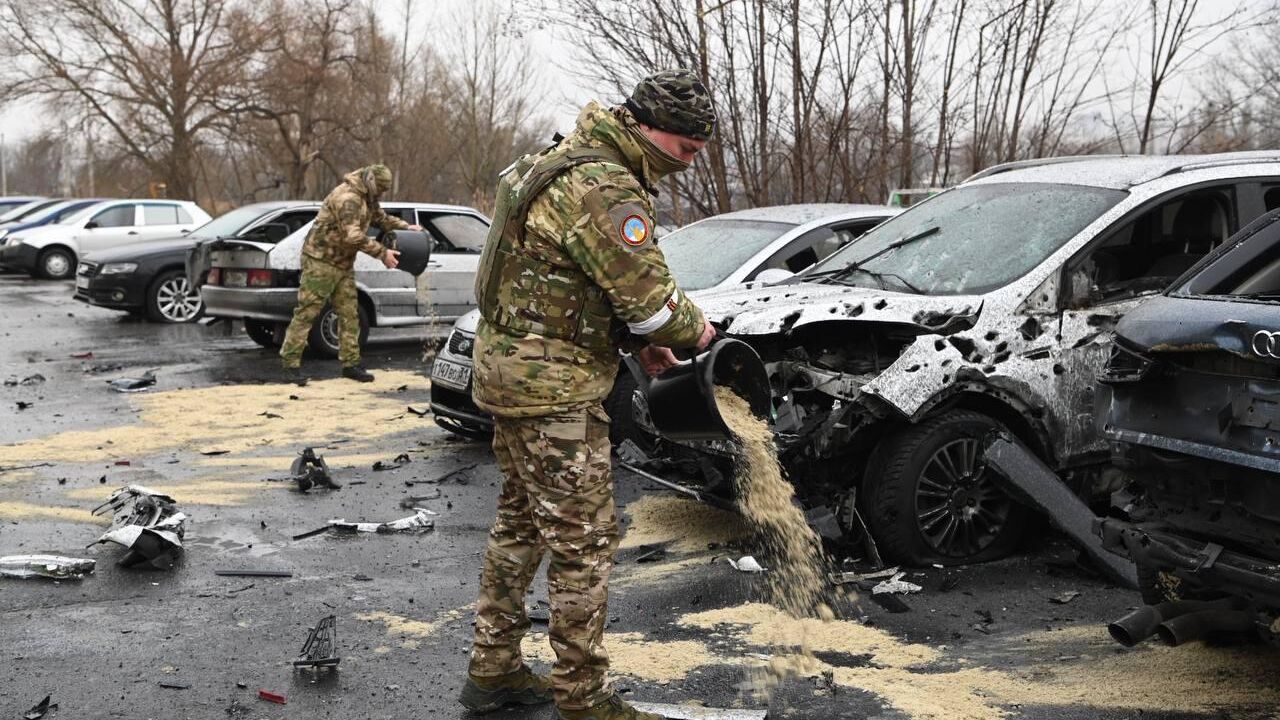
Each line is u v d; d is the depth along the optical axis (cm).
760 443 418
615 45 1128
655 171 333
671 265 797
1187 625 372
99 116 3938
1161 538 377
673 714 354
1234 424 352
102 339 1386
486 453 759
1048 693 375
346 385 1030
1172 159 587
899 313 509
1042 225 555
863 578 491
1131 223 538
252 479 681
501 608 360
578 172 318
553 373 328
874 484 503
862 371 530
